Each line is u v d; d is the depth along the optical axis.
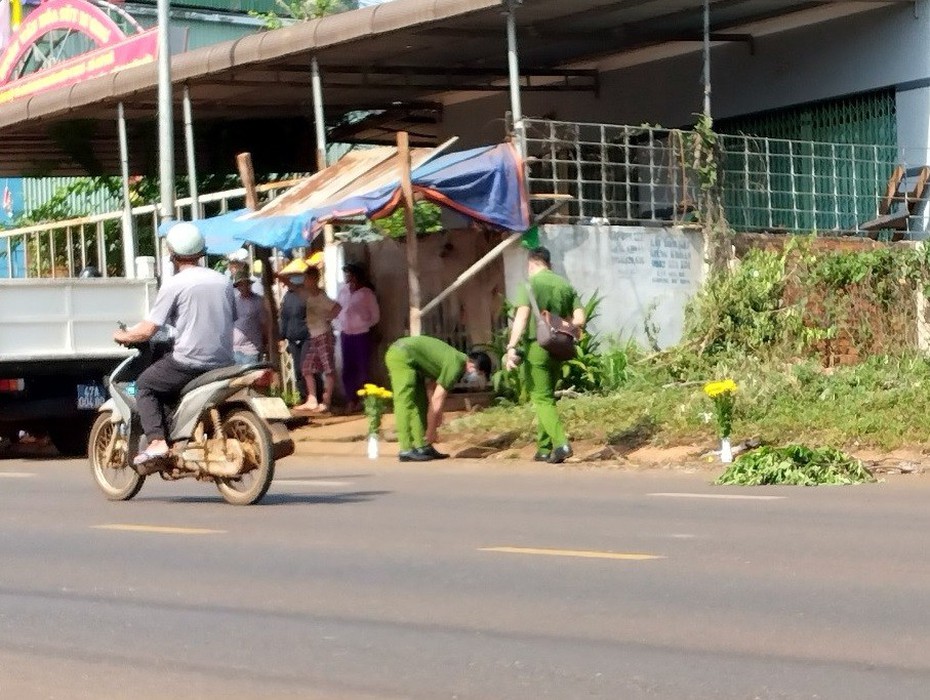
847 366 19.03
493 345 19.25
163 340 12.69
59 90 24.55
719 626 6.86
